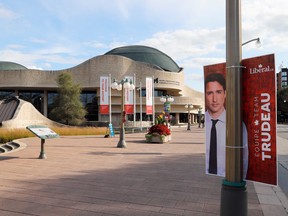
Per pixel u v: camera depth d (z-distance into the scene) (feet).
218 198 21.74
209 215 18.02
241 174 13.60
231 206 13.42
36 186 25.08
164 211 18.72
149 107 129.59
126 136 94.02
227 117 13.73
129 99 127.03
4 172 31.32
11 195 22.25
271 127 13.23
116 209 19.06
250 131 13.91
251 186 25.82
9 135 85.15
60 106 190.80
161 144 65.10
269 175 13.28
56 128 109.70
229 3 13.69
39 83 223.92
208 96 15.72
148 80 129.29
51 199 21.22
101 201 20.83
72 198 21.49
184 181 27.37
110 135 90.89
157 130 68.74
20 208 19.15
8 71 222.07
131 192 23.34
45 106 239.91
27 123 119.44
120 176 29.50
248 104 13.96
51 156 44.04
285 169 35.63
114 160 40.45
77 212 18.40
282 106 297.94
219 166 15.34
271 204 20.40
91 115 244.01
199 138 84.53
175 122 246.68
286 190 25.04
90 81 227.61
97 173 31.04
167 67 282.77
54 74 226.17
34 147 56.80
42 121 131.64
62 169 33.24
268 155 13.34
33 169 33.14
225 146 14.10
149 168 34.27
